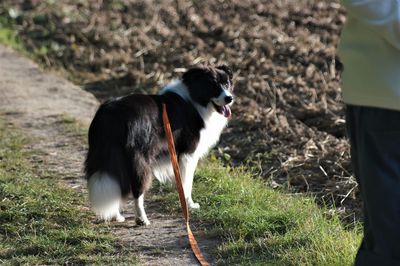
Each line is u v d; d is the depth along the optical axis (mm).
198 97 9492
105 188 8195
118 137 8375
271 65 17391
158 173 9070
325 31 20078
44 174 10906
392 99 5148
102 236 8344
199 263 7578
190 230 8555
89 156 8438
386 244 5246
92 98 16219
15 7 24078
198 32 20641
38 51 20391
